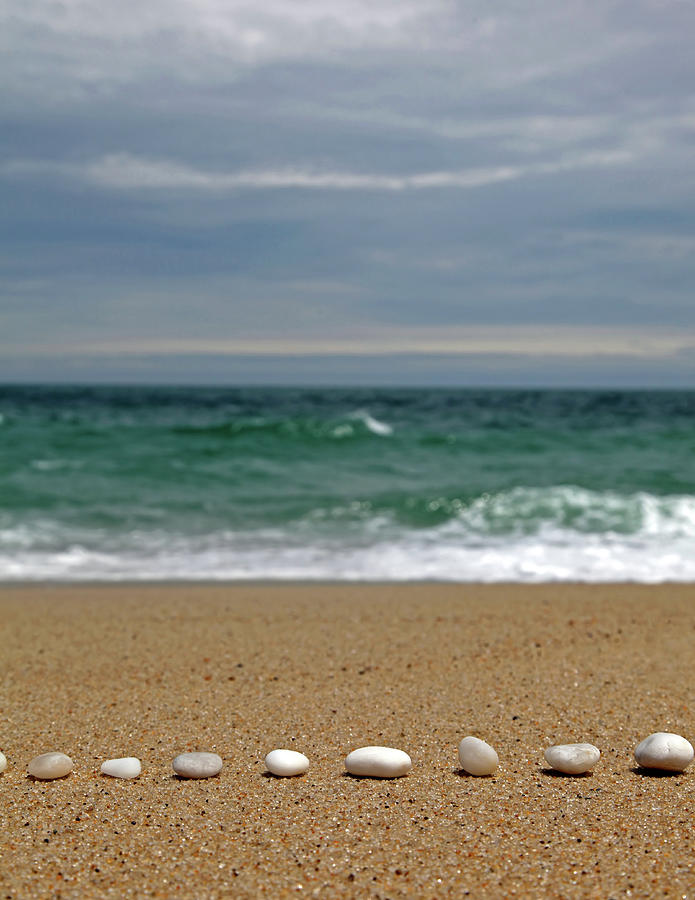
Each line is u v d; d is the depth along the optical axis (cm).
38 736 104
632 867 79
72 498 299
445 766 96
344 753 100
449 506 280
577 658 132
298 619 154
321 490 322
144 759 98
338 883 78
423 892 77
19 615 157
